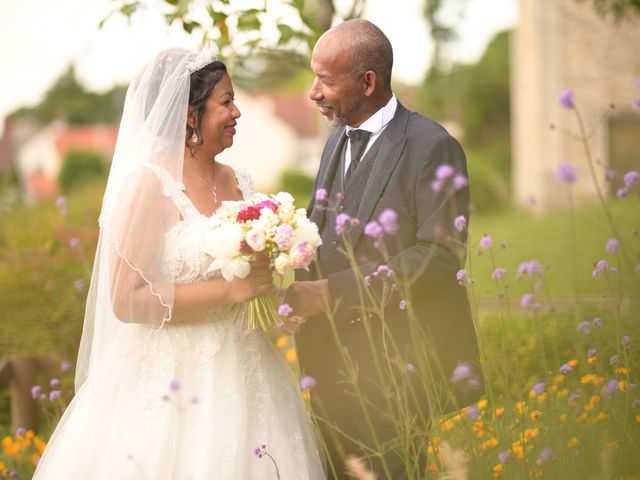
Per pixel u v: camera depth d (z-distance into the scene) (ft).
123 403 10.07
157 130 10.15
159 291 9.84
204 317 10.21
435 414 9.82
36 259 17.62
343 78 10.57
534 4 46.85
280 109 138.82
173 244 9.96
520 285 17.84
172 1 14.48
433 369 10.52
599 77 46.11
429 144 10.46
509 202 48.49
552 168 46.39
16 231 21.59
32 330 16.70
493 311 14.70
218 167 11.03
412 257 10.26
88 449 10.11
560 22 46.32
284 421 10.45
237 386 10.11
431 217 10.31
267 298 10.15
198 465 9.78
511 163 86.53
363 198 10.68
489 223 39.45
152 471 9.75
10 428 17.10
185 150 10.55
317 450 10.81
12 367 16.16
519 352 12.94
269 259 10.00
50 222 21.77
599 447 9.02
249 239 9.56
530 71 47.29
